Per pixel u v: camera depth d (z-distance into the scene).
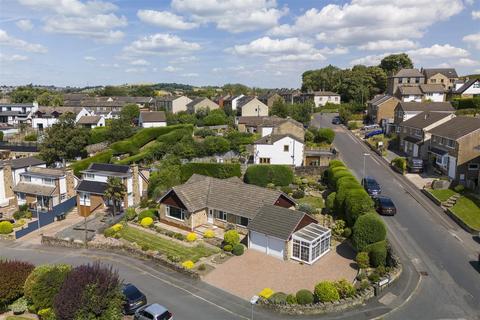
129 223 48.34
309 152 71.31
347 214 41.66
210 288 32.34
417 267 33.59
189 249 40.03
